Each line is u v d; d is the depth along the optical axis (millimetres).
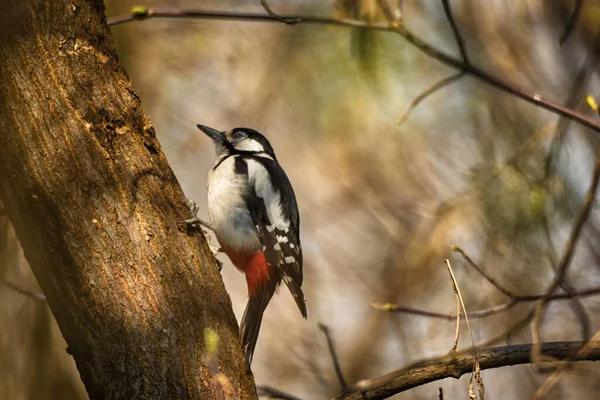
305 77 13484
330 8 12102
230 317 6238
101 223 5973
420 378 6141
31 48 6109
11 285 7383
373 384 6219
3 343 8086
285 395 7328
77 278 5875
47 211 5926
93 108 6219
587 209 6445
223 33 13930
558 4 13906
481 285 13133
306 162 15211
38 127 6023
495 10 14266
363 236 15523
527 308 13094
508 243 11688
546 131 11023
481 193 11906
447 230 12695
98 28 6441
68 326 5887
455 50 14055
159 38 13883
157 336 5809
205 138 14602
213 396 5852
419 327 14852
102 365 5758
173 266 6098
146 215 6148
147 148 6449
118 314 5820
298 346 15352
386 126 14547
